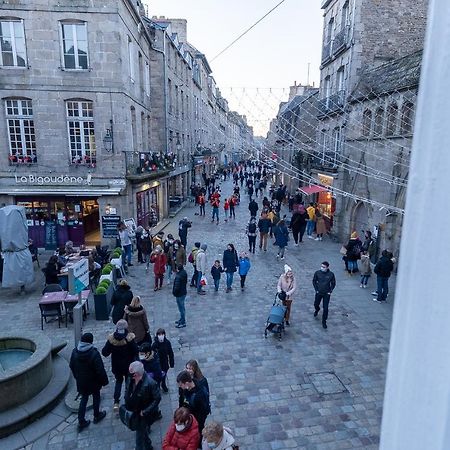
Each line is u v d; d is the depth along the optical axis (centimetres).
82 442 591
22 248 1138
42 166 1659
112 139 1652
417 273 64
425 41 61
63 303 991
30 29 1558
